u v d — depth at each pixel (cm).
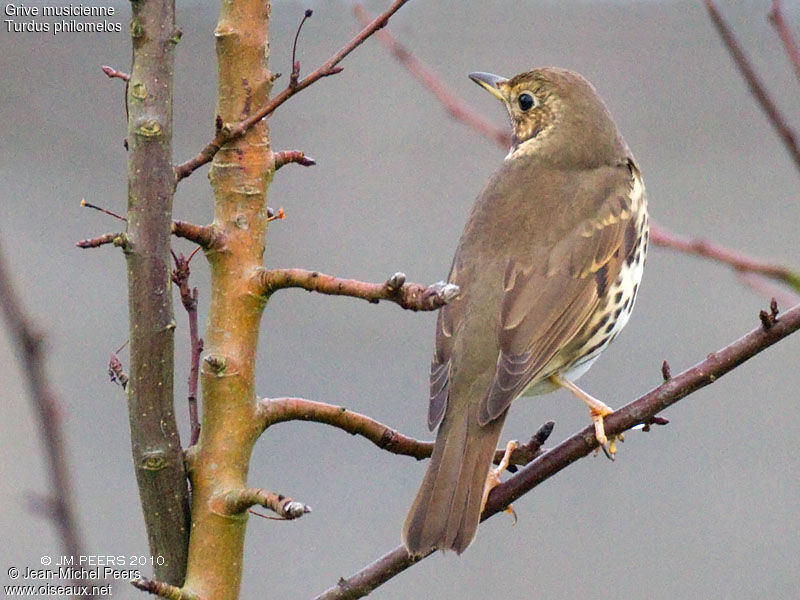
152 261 557
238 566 588
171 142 558
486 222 871
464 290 827
